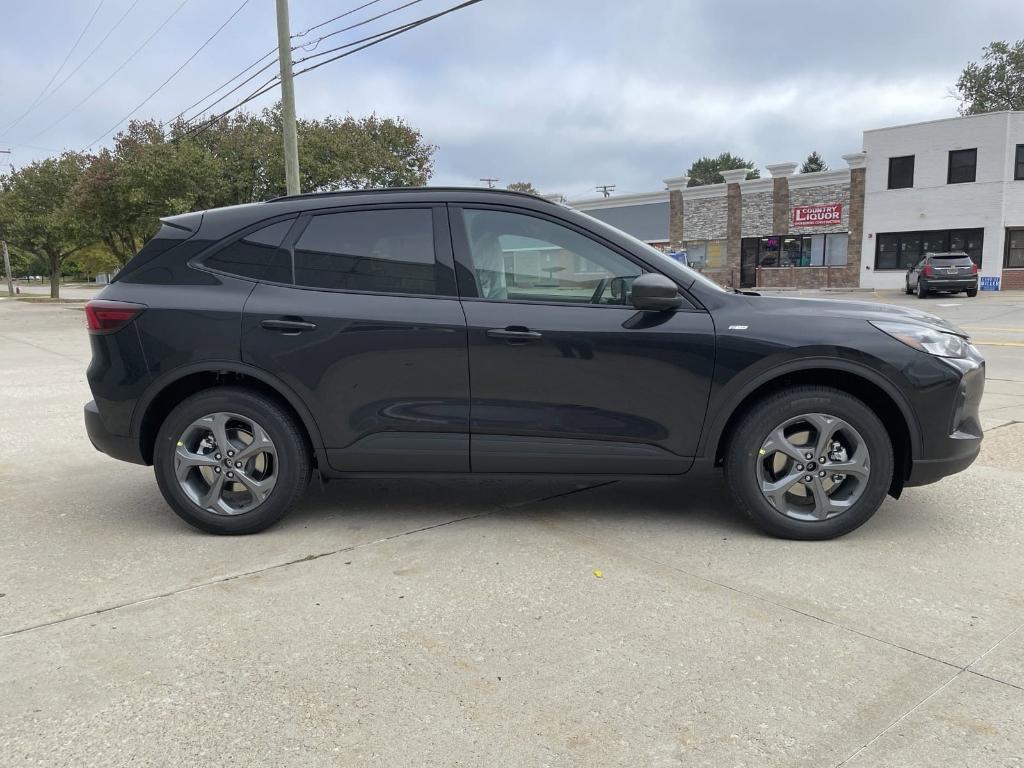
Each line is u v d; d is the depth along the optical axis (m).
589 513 4.21
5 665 2.64
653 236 39.22
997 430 6.07
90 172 24.78
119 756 2.16
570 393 3.68
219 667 2.63
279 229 3.90
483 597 3.15
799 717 2.30
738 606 3.04
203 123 23.92
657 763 2.11
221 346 3.76
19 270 93.44
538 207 3.80
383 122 26.27
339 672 2.59
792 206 34.59
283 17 15.71
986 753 2.12
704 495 4.54
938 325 3.76
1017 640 2.74
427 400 3.73
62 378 10.59
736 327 3.61
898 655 2.64
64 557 3.65
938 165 30.72
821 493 3.66
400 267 3.80
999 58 45.25
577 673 2.57
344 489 4.76
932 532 3.85
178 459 3.85
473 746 2.19
